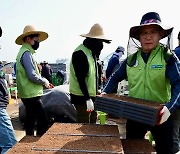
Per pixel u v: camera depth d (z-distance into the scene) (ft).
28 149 8.26
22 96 14.67
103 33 12.81
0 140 11.90
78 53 12.32
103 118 20.20
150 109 7.13
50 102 22.06
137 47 9.09
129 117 7.64
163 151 8.66
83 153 6.55
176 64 8.14
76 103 12.97
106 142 7.26
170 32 8.27
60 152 6.61
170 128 8.54
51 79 44.83
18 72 14.52
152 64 8.48
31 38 14.62
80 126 8.75
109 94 9.34
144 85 8.72
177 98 7.62
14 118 26.32
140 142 8.69
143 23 8.38
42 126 15.05
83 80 12.25
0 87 11.93
